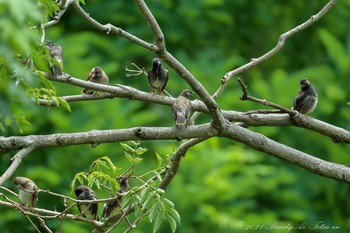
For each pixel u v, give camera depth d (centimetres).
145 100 1057
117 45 2222
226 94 2055
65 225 1606
